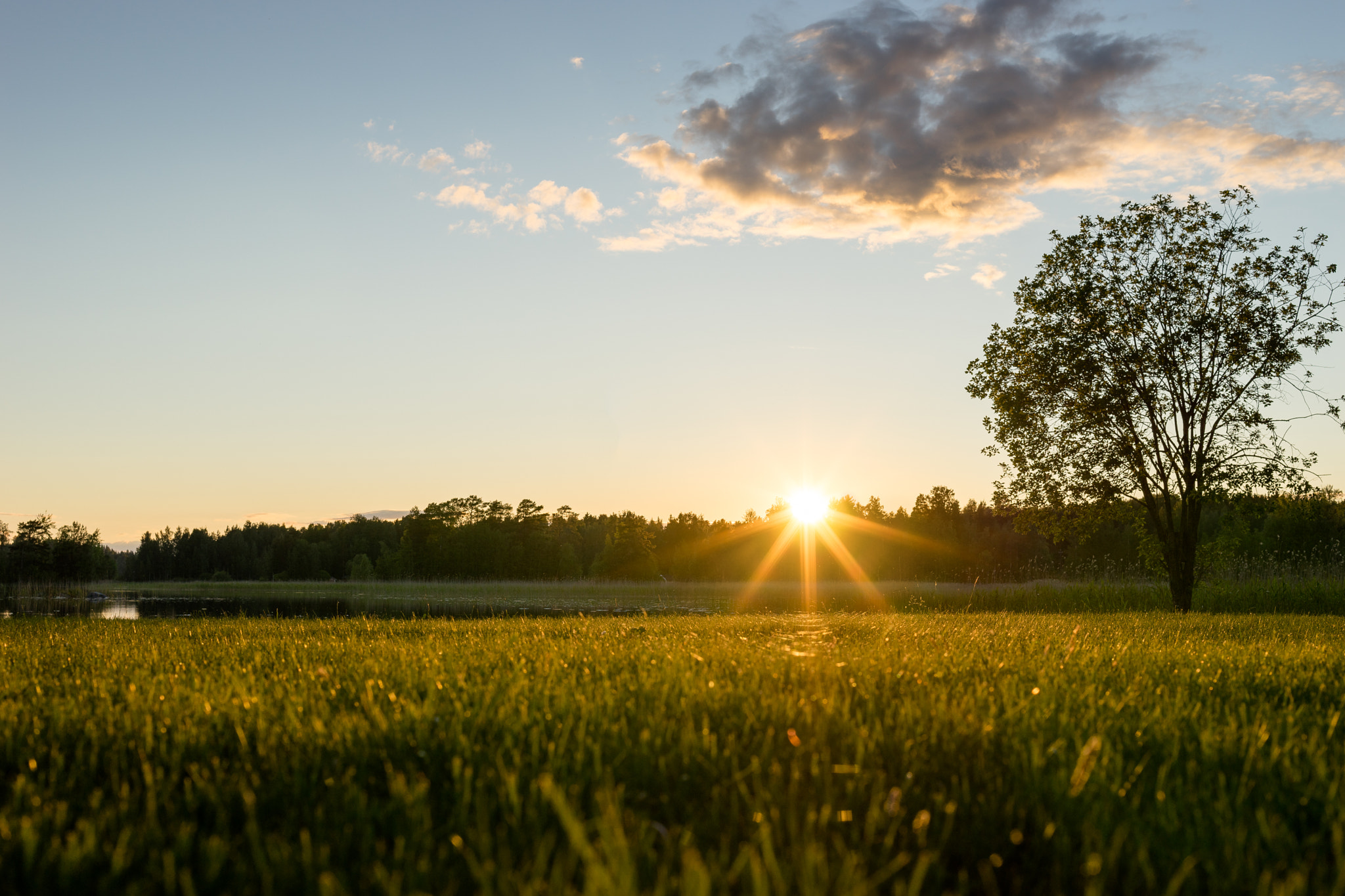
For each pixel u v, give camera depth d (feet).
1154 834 6.08
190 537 444.55
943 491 291.17
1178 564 60.44
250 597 180.65
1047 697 11.34
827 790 6.88
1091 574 85.76
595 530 415.85
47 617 42.50
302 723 9.55
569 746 8.32
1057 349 63.98
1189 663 16.74
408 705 9.85
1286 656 18.43
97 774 7.96
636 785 7.37
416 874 5.10
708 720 9.53
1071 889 5.54
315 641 22.36
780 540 303.07
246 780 7.31
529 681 12.78
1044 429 65.77
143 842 5.72
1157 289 61.21
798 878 5.06
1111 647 19.88
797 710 9.66
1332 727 9.54
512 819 6.01
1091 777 7.20
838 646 19.85
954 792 6.95
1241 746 8.62
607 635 23.59
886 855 5.62
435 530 323.57
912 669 14.17
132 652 18.93
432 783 7.50
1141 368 60.90
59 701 11.08
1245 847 5.86
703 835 6.23
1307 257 58.08
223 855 5.38
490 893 4.61
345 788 7.02
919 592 97.60
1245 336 57.47
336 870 5.24
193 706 10.52
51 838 5.80
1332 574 68.95
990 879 5.46
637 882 5.08
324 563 391.45
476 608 98.02
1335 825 5.91
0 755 8.47
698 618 37.22
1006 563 228.02
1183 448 60.54
